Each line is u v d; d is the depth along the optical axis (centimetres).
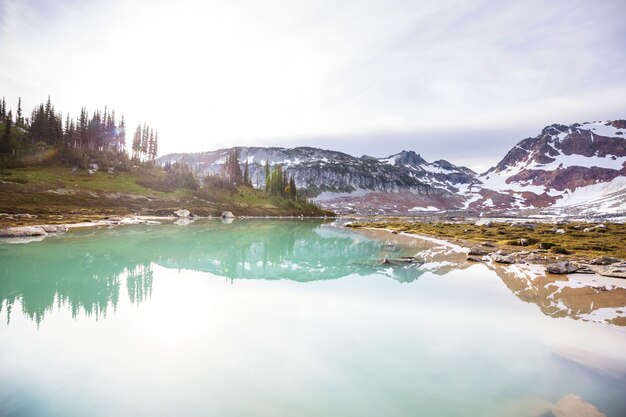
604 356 1209
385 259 3180
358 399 936
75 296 1889
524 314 1653
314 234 6494
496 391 982
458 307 1761
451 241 4909
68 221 6506
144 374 1051
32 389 960
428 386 1003
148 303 1786
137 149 16975
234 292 2050
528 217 18325
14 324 1451
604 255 3212
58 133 14338
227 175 18975
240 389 977
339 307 1755
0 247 3531
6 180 9681
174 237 5078
